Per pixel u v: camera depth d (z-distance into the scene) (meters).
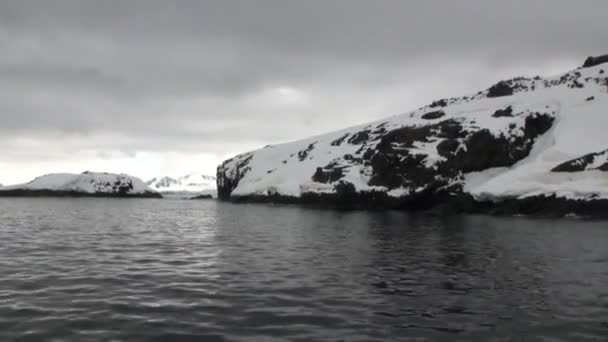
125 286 13.84
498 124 65.69
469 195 57.72
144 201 127.75
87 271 16.22
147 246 23.78
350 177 72.44
